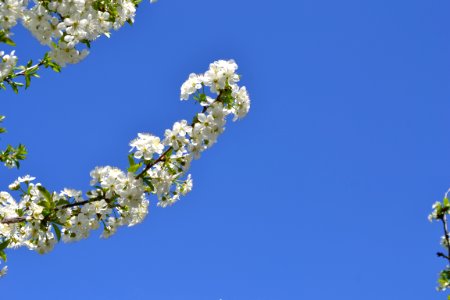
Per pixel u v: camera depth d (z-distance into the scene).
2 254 5.85
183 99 5.36
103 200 5.79
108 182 5.50
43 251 5.85
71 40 5.95
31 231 5.71
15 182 6.18
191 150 5.41
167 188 5.53
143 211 6.27
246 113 5.41
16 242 6.25
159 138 5.34
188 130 5.32
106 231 6.14
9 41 5.71
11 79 6.75
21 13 5.67
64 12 5.79
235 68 5.34
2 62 5.88
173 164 5.50
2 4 5.53
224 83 5.32
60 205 5.68
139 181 5.46
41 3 5.77
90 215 5.78
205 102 5.34
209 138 5.31
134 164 5.43
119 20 7.11
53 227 5.70
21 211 5.84
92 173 5.61
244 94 5.37
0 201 6.05
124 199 5.44
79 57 6.11
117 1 6.93
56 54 6.05
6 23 5.61
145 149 5.34
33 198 5.88
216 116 5.28
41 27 5.78
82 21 5.94
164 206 6.30
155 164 5.53
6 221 5.69
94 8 6.47
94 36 6.23
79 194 5.91
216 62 5.36
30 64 6.88
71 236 5.82
